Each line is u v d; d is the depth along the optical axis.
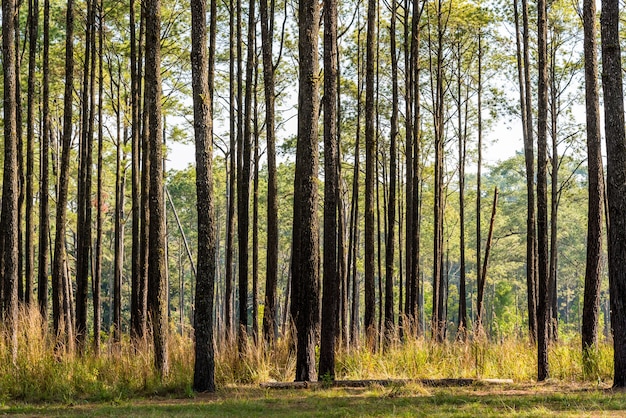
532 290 16.34
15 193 13.69
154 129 13.50
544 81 14.09
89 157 18.91
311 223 12.99
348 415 8.98
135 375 12.93
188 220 60.06
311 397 11.23
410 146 20.28
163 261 13.45
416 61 20.20
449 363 15.09
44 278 18.20
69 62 17.31
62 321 16.69
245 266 17.81
